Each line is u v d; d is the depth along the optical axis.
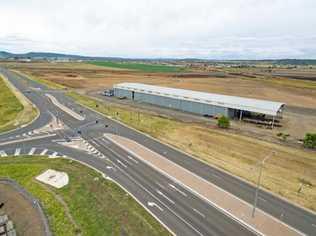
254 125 97.19
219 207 46.38
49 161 62.34
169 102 122.56
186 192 50.81
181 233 39.56
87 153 67.94
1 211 45.78
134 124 93.94
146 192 50.31
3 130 84.38
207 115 109.31
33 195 49.03
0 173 56.75
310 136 75.31
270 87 187.00
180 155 68.50
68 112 108.06
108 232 39.38
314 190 53.16
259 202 48.41
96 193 49.19
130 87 140.25
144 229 39.97
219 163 64.38
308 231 41.34
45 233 39.59
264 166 62.94
